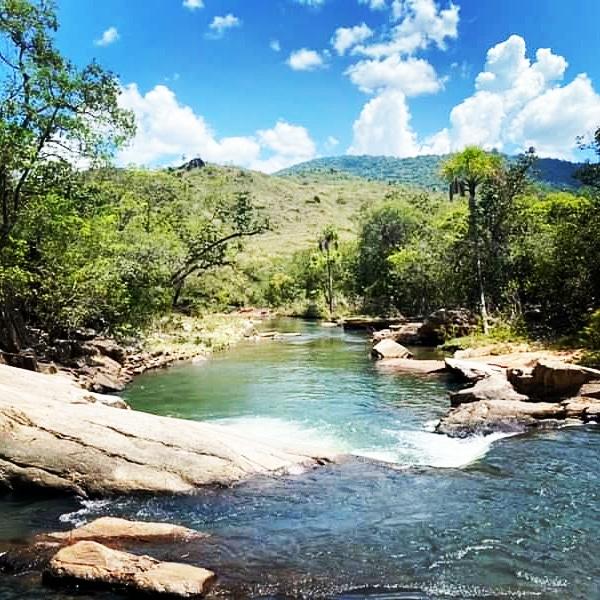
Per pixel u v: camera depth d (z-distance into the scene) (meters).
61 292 25.20
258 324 59.19
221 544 8.39
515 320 33.66
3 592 6.96
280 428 15.76
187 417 17.19
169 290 41.38
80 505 10.08
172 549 8.18
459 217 52.25
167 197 51.69
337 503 9.96
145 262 36.09
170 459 10.97
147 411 17.98
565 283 31.77
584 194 37.28
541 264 33.00
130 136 24.62
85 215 27.66
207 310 62.78
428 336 35.62
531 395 17.05
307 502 10.02
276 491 10.52
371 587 7.14
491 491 10.43
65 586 7.05
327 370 26.08
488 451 13.01
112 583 6.96
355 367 26.81
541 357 23.77
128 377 24.11
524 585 7.16
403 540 8.48
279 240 128.75
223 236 49.44
